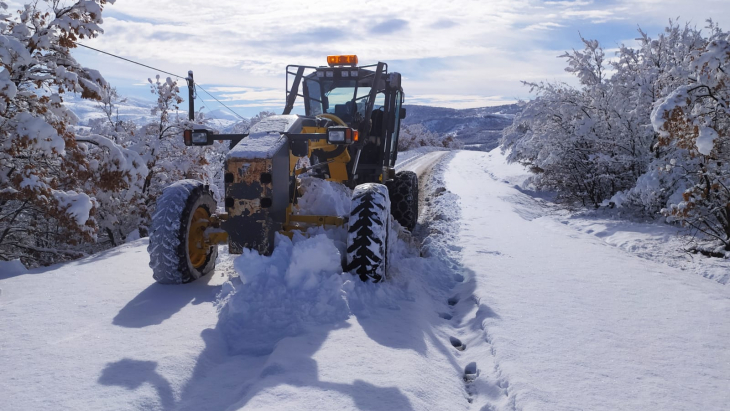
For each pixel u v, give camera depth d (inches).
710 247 245.0
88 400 86.7
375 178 265.6
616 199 333.7
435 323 142.0
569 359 113.3
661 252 248.1
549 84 435.8
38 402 85.6
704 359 114.8
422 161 1009.5
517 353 115.7
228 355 112.7
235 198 147.2
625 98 374.3
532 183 472.4
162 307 138.3
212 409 88.2
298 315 128.1
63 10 290.5
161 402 88.7
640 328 134.6
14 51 244.7
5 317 128.7
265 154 145.4
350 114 263.7
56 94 281.0
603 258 221.9
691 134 242.1
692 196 254.8
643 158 361.4
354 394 90.1
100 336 116.2
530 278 185.6
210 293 151.8
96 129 407.2
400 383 95.4
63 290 154.0
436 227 304.0
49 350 107.7
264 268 141.9
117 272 176.4
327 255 145.8
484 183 596.1
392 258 191.5
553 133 423.2
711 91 241.0
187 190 161.5
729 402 94.3
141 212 399.5
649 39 380.5
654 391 98.4
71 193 276.1
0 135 259.8
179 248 153.8
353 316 132.0
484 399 99.5
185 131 170.1
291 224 167.8
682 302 159.0
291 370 98.4
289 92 251.1
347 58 236.8
